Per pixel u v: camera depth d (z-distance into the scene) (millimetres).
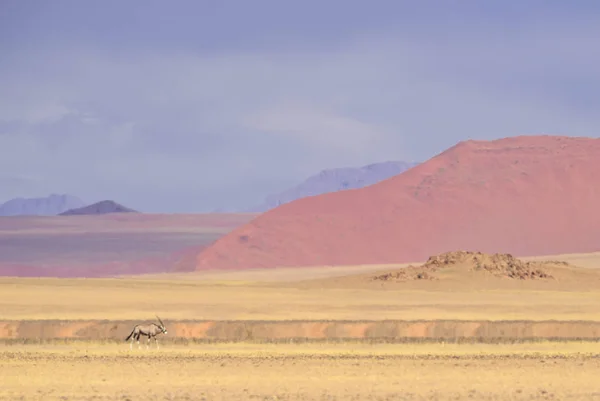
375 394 89312
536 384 96812
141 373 102688
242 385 94812
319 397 87125
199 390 91375
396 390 92188
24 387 92625
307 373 103500
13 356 116750
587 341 140000
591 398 87875
